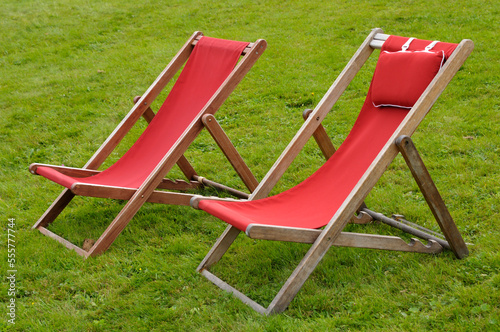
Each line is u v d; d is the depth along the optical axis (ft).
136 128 21.07
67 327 9.37
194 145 19.13
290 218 10.27
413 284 9.83
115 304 10.03
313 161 16.87
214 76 14.08
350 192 10.11
